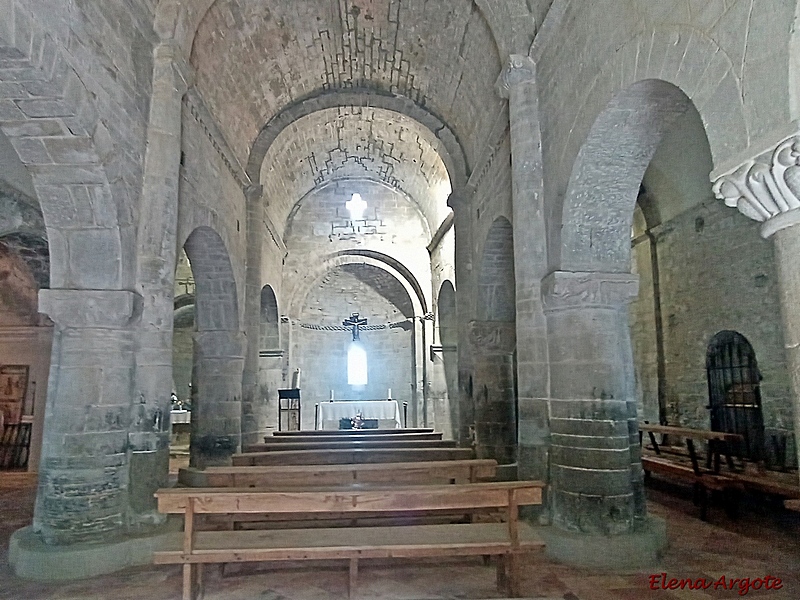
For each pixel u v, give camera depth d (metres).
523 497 4.34
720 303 9.24
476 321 9.82
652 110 4.89
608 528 5.32
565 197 5.69
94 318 5.41
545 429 6.05
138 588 4.61
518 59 6.67
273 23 8.73
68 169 5.14
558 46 5.98
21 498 8.25
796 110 2.70
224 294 9.54
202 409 9.28
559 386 5.82
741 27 3.12
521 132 6.57
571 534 5.38
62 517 5.18
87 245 5.52
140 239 5.95
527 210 6.38
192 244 8.81
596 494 5.40
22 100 4.54
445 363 15.72
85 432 5.33
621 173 5.54
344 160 15.98
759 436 8.36
